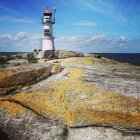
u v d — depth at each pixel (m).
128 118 16.92
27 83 24.77
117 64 46.59
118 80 27.50
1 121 17.09
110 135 14.90
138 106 18.88
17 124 16.69
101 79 26.94
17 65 30.22
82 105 19.05
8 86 22.98
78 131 15.56
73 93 21.44
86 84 23.69
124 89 23.38
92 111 17.84
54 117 17.52
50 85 24.25
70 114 17.58
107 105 18.80
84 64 40.66
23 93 21.91
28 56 53.28
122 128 15.50
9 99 20.19
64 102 19.84
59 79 26.31
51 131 15.71
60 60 44.97
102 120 16.45
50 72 28.84
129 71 36.31
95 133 15.16
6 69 25.94
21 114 17.92
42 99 20.64
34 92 22.25
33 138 15.07
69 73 28.70
